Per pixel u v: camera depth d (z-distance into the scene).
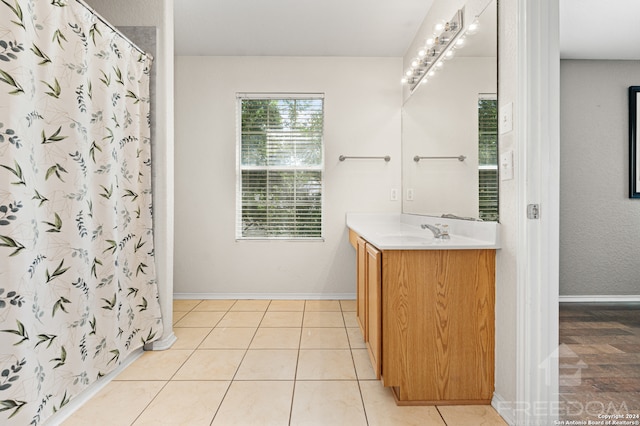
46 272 1.50
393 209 3.63
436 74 2.62
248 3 2.70
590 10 2.80
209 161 3.62
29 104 1.40
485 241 1.84
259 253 3.64
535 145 1.51
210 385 1.94
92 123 1.82
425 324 1.76
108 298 1.92
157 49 2.41
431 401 1.77
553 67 1.52
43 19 1.48
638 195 3.66
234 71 3.62
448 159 2.39
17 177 1.34
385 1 2.67
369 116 3.63
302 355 2.33
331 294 3.65
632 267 3.69
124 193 2.13
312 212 3.67
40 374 1.46
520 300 1.54
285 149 3.67
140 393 1.86
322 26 3.04
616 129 3.66
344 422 1.62
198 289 3.65
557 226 1.52
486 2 1.88
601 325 2.96
